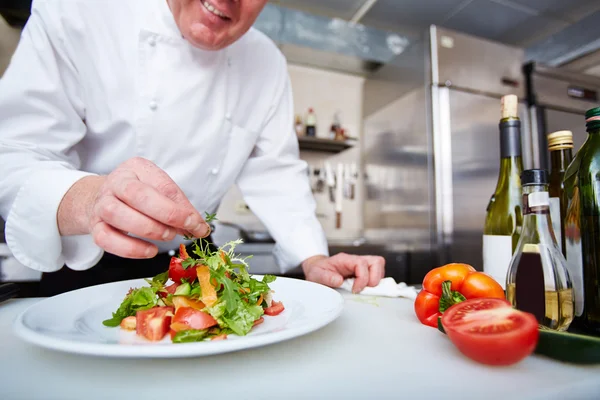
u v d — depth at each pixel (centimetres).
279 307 52
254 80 101
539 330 37
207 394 30
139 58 78
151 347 30
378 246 221
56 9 73
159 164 86
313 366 36
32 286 147
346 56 266
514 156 61
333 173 286
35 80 69
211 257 50
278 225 97
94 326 44
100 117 81
